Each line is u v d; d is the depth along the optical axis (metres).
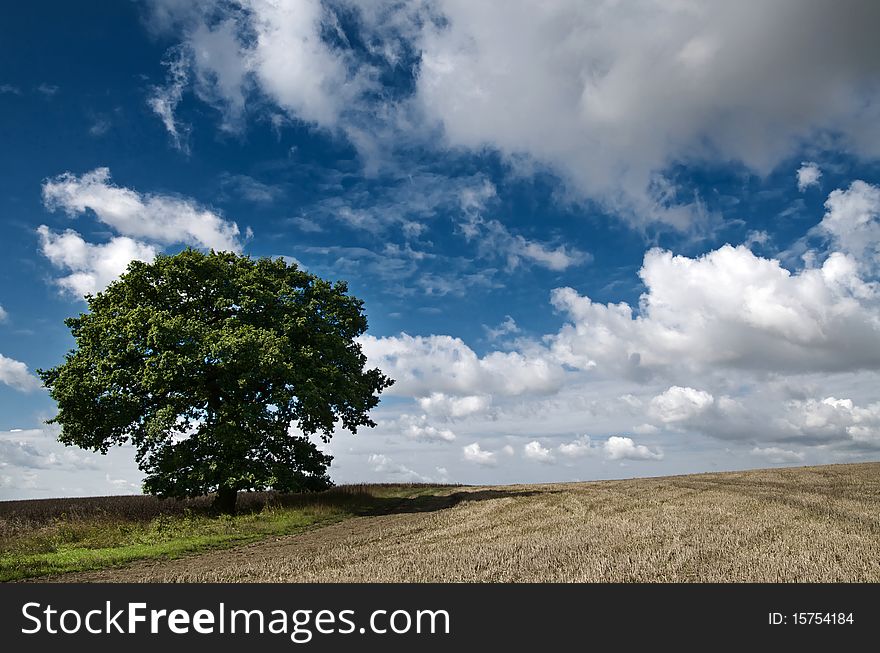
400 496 45.41
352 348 37.72
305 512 30.00
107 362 29.36
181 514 30.08
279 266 36.38
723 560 13.73
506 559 14.73
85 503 38.44
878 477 36.00
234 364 29.77
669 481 41.72
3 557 18.12
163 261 32.59
